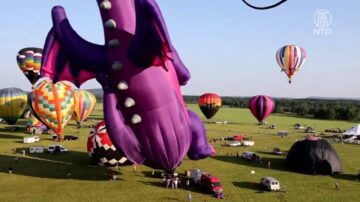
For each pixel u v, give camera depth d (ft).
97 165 83.82
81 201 59.16
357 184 72.59
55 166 83.61
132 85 55.36
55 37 57.52
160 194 63.46
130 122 57.72
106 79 57.93
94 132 83.20
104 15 54.49
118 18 53.72
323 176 79.10
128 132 57.82
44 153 100.32
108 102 57.41
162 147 58.75
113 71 55.67
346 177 78.48
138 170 79.97
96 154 81.76
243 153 98.73
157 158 59.62
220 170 82.84
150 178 73.82
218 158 98.17
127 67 54.85
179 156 60.34
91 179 72.28
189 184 69.46
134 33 53.62
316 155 81.10
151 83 55.42
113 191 64.64
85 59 57.16
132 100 56.18
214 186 63.93
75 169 80.53
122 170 79.77
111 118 57.11
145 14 48.80
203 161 93.35
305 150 82.84
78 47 57.06
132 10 54.44
